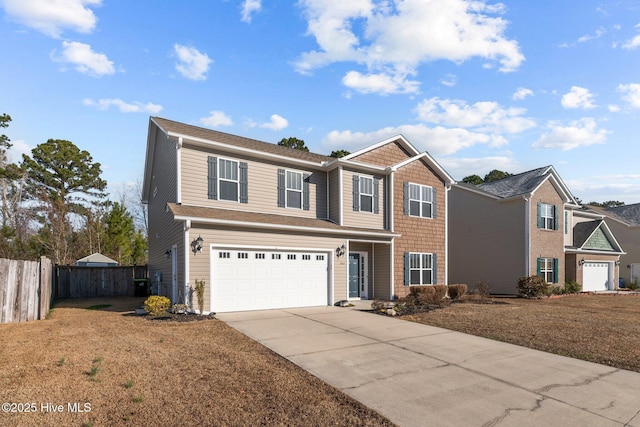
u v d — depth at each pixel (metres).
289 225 13.20
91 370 5.69
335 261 14.73
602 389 5.53
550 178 23.31
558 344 8.29
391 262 16.70
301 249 13.84
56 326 9.48
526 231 21.53
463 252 24.67
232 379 5.66
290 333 9.11
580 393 5.36
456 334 9.34
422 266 18.02
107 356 6.61
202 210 12.40
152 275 18.47
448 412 4.63
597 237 27.05
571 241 26.05
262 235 12.91
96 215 36.38
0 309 9.80
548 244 22.66
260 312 12.31
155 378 5.56
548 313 12.93
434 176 19.06
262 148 15.05
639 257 30.36
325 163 15.97
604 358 7.18
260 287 12.88
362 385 5.55
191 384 5.37
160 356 6.73
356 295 16.91
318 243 14.31
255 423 4.19
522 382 5.80
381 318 11.54
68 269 19.38
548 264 22.59
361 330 9.66
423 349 7.79
